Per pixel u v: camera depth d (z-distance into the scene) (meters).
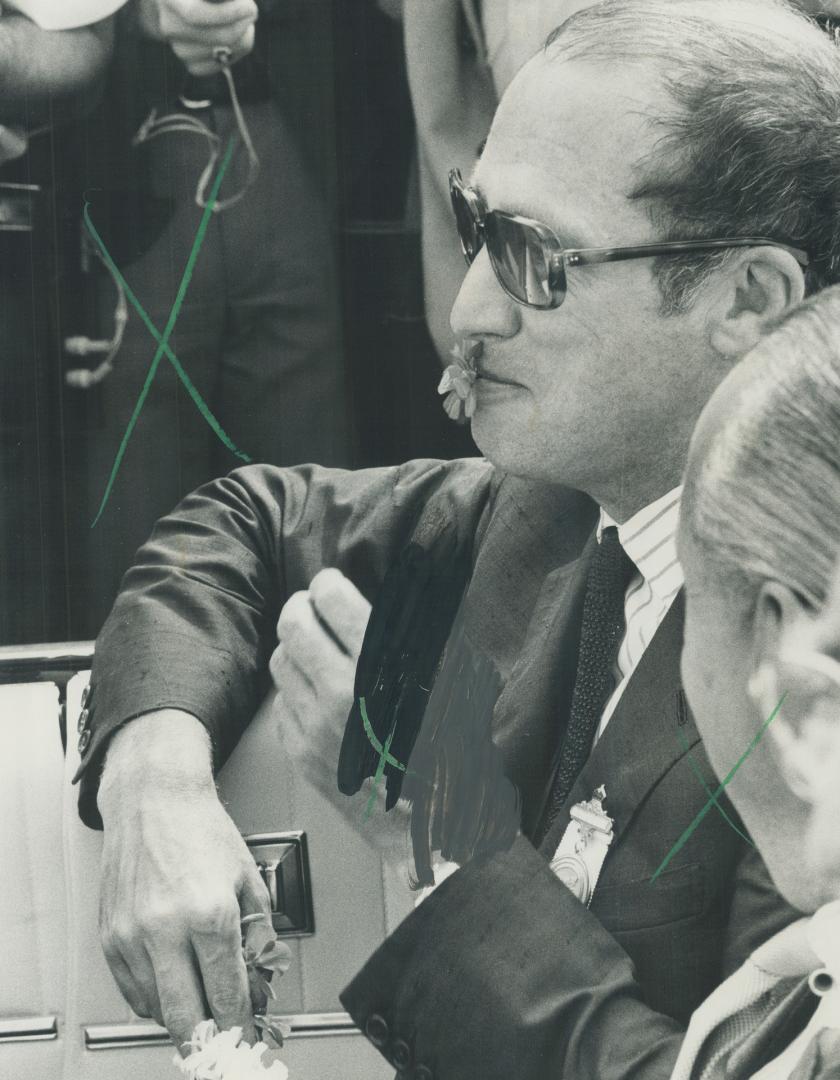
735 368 1.31
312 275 1.52
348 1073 1.34
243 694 1.40
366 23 1.47
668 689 1.31
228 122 1.50
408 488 1.47
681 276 1.30
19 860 1.37
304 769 1.39
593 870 1.31
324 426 1.54
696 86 1.29
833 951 1.23
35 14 1.47
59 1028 1.35
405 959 1.33
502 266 1.34
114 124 1.51
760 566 1.29
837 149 1.28
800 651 1.28
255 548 1.45
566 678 1.37
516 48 1.44
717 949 1.27
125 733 1.36
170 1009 1.30
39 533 1.54
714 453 1.31
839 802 1.24
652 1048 1.25
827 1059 1.22
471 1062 1.30
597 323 1.33
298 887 1.36
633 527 1.36
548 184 1.32
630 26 1.32
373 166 1.50
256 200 1.51
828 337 1.28
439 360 1.52
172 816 1.32
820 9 1.35
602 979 1.28
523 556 1.41
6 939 1.36
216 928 1.29
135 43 1.50
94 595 1.54
